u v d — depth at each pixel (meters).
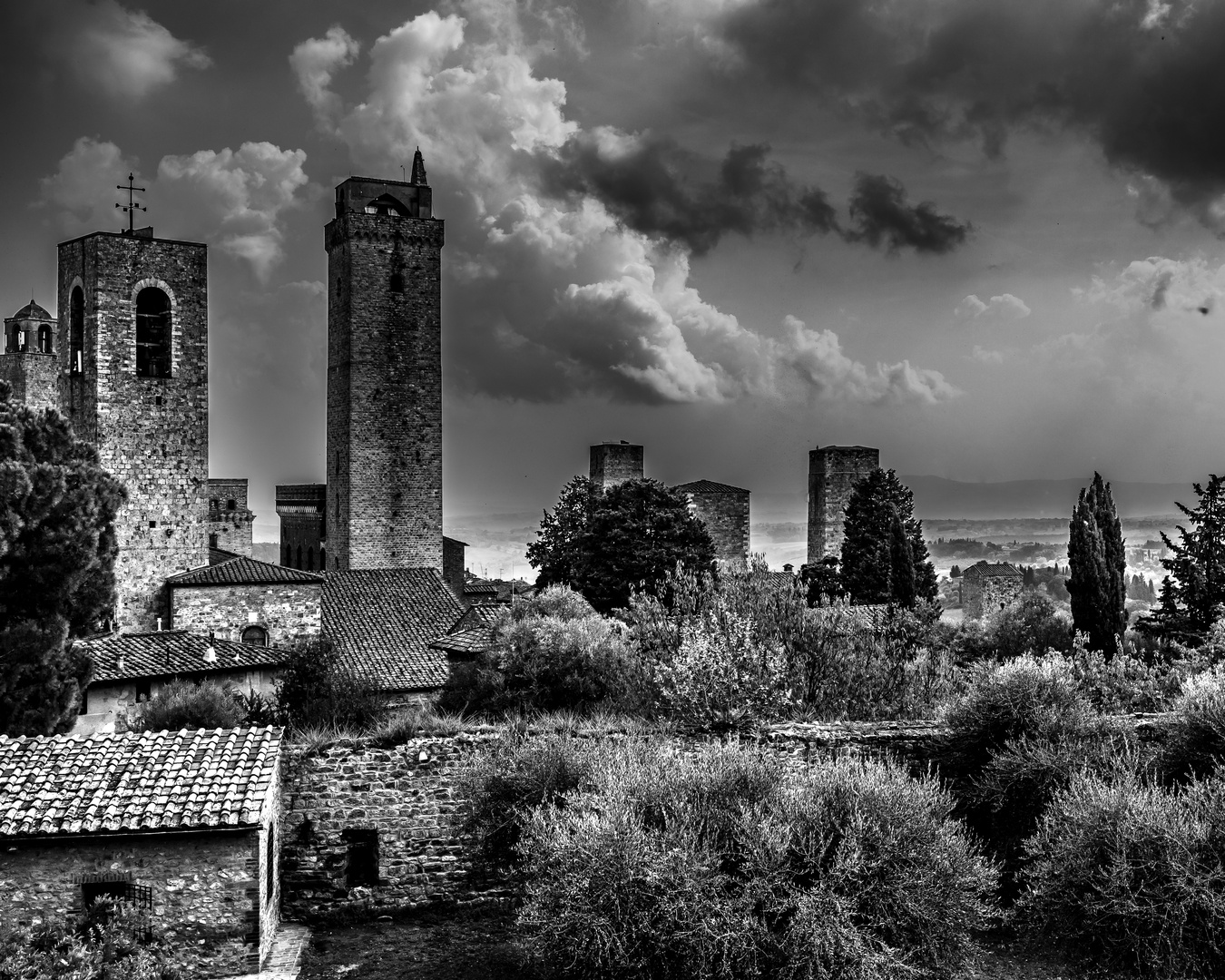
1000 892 28.03
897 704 39.41
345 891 28.42
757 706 35.34
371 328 111.25
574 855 24.03
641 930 23.27
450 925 27.94
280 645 65.62
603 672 45.34
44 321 106.50
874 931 23.52
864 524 98.94
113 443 76.81
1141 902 24.16
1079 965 24.84
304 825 28.47
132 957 23.58
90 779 25.88
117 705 51.28
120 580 76.31
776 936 23.31
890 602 60.19
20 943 23.44
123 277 77.38
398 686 59.12
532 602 57.59
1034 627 69.12
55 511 44.84
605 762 27.81
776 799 25.62
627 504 82.94
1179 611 65.12
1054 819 26.16
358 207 111.75
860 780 25.28
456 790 28.84
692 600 45.03
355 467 110.88
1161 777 29.88
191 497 78.75
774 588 44.25
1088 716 31.47
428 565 112.75
